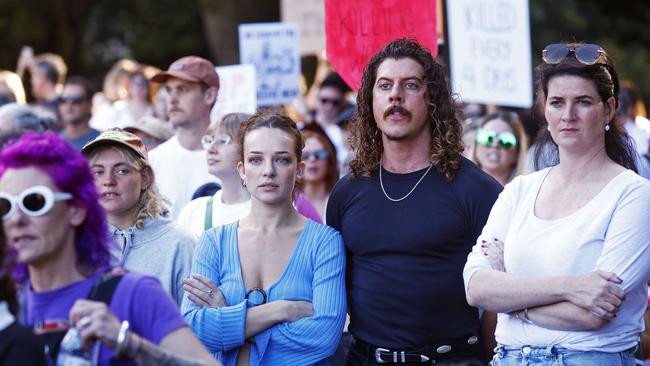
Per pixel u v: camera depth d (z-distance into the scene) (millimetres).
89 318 6988
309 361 10227
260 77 21016
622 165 9805
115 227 11250
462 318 10438
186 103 15344
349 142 11164
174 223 11500
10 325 7000
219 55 43781
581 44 9594
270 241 10617
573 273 9156
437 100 10688
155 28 53688
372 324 10461
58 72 27281
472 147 16688
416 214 10422
